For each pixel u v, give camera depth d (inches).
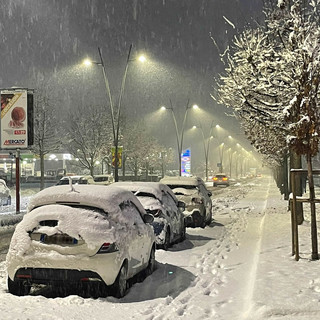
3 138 1003.3
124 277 306.3
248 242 547.8
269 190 1995.6
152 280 351.6
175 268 398.3
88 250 285.6
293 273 327.3
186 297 297.7
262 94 476.4
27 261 289.4
